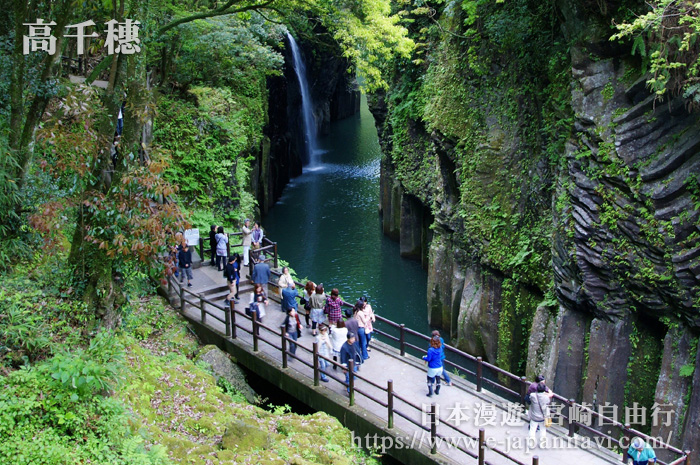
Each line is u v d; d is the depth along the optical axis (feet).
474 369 61.77
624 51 43.62
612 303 44.01
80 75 73.46
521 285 56.59
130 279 43.60
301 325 51.52
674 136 40.57
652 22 36.42
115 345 33.99
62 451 25.67
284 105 122.11
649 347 43.45
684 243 39.45
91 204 35.63
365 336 45.27
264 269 51.72
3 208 38.78
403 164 87.10
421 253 87.76
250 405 41.70
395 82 88.94
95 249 37.99
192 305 51.26
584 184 44.73
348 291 78.79
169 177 65.82
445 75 69.10
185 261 54.44
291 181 130.72
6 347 30.86
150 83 73.82
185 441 32.27
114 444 28.02
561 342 47.88
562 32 49.42
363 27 55.01
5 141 38.22
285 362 44.32
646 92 41.65
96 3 43.96
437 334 40.75
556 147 51.24
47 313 35.99
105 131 37.86
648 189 41.06
